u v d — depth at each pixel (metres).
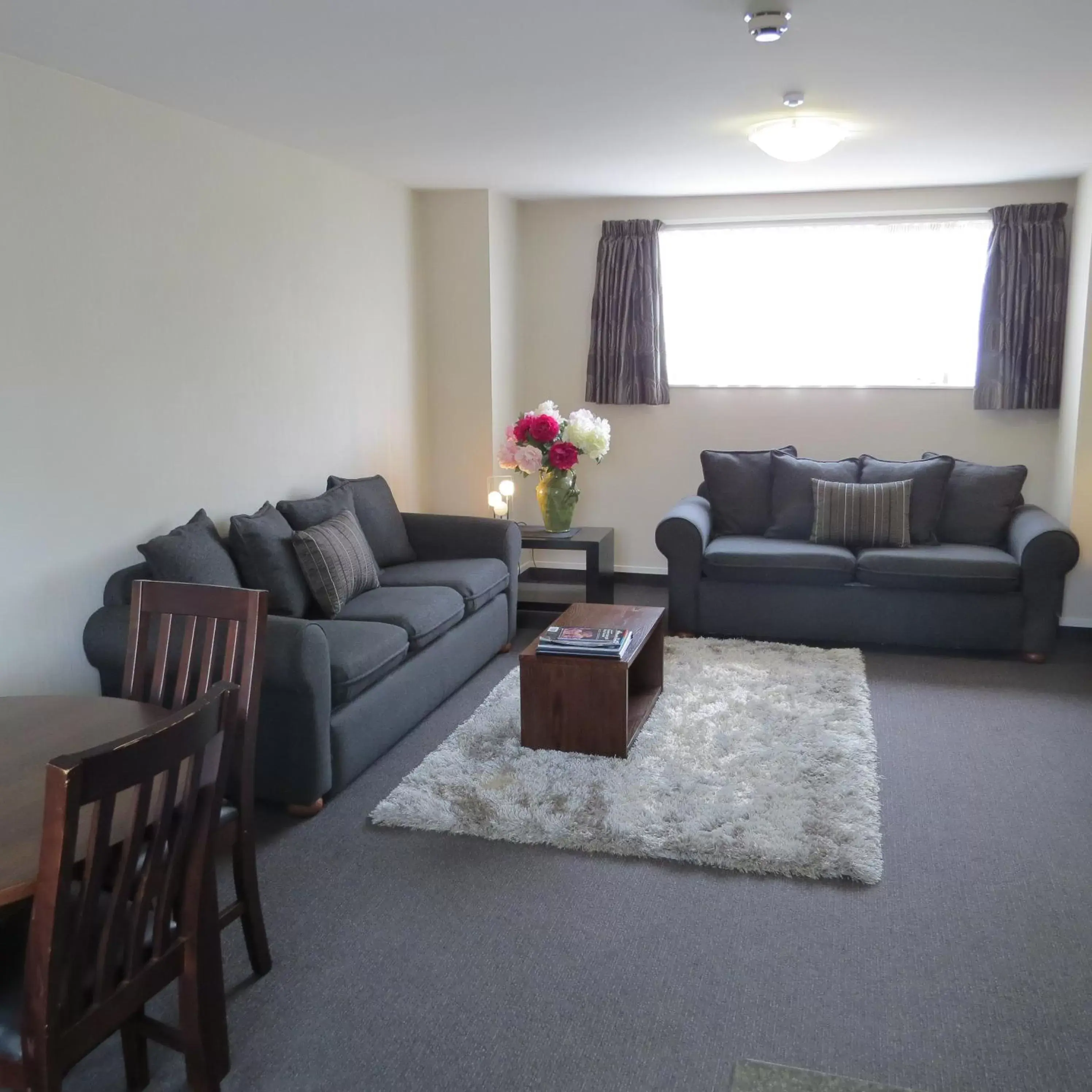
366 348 5.03
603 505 6.25
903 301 5.68
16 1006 1.55
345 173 4.75
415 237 5.52
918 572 4.58
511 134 4.06
